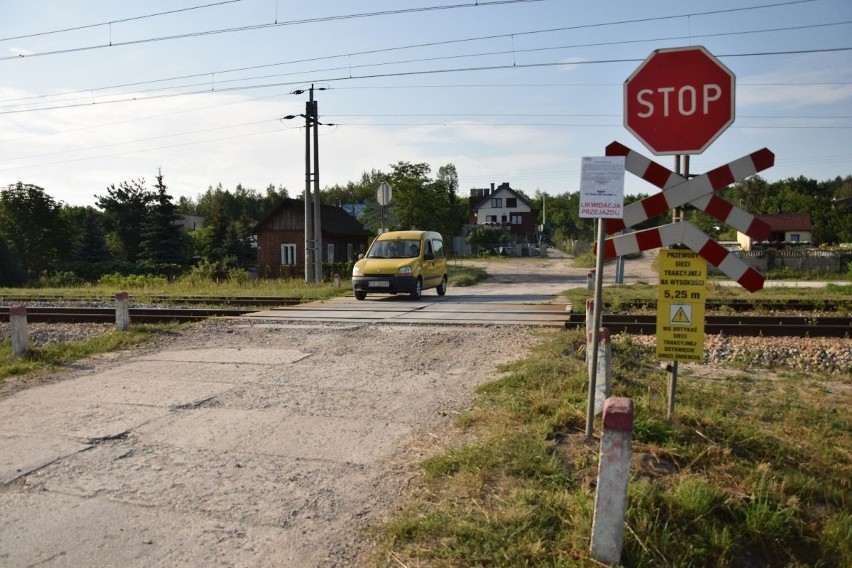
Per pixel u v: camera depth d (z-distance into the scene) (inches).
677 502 163.0
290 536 155.6
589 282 919.0
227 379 316.2
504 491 173.3
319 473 193.0
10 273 1569.9
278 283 1037.2
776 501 175.6
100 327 515.5
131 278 1166.3
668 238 209.0
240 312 569.3
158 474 193.8
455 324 477.1
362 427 236.4
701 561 150.0
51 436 229.8
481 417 240.1
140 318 540.7
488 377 312.5
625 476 139.9
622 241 212.4
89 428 238.4
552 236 4060.0
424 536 151.9
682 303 210.7
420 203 1806.1
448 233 2101.4
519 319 501.4
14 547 150.8
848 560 157.9
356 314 547.5
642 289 888.3
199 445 218.8
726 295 768.9
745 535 162.6
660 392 285.1
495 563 140.6
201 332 460.8
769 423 257.3
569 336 411.8
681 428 212.8
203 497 177.3
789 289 909.2
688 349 211.5
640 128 213.0
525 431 216.1
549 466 183.9
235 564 143.4
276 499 175.6
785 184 4001.0
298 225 1742.1
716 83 205.8
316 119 1071.0
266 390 293.1
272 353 383.2
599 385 233.5
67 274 1617.9
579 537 148.2
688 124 208.5
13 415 257.6
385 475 190.5
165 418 249.9
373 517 164.2
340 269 1282.0
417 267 710.5
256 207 4643.2
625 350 389.7
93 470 197.5
